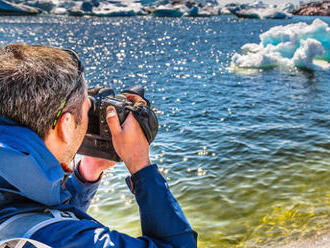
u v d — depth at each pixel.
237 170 5.32
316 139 6.61
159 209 0.81
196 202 4.41
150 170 0.85
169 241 0.79
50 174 0.69
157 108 9.83
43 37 42.25
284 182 4.84
